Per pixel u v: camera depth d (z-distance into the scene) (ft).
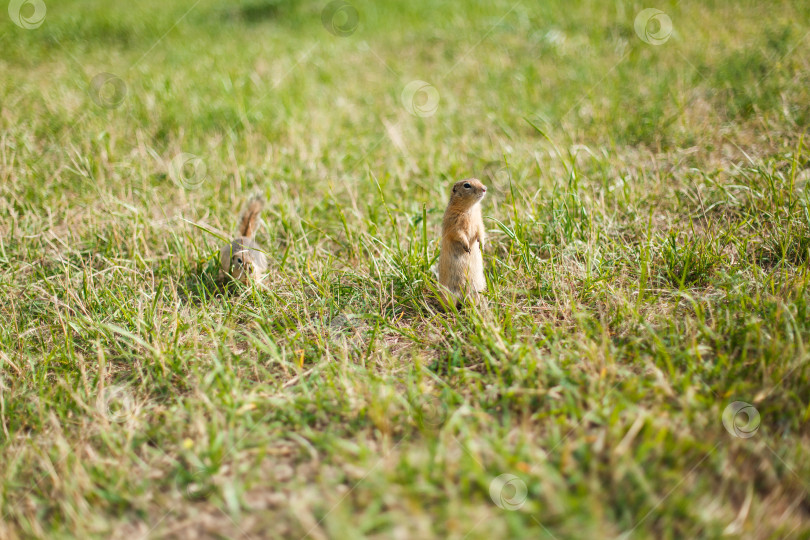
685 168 24.14
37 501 11.92
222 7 57.16
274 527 11.00
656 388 12.95
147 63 42.09
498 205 23.45
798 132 24.44
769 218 19.34
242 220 21.50
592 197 21.91
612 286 17.16
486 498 10.98
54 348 16.56
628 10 42.06
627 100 30.78
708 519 10.55
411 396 13.52
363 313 17.67
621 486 11.10
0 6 58.39
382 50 43.37
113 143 28.50
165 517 11.41
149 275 20.10
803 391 12.87
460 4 50.03
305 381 14.92
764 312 15.14
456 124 31.12
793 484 11.14
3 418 13.73
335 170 26.94
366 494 11.22
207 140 29.86
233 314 17.58
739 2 39.93
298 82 37.83
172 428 13.55
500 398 13.69
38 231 22.13
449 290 17.61
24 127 30.37
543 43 40.09
